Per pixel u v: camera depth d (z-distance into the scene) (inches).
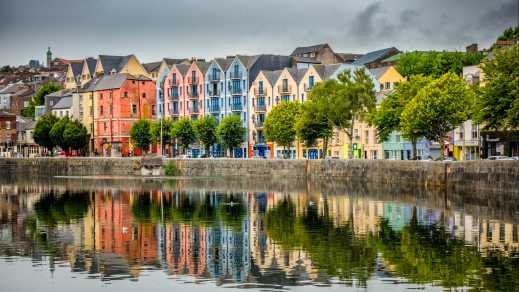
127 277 2031.3
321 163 5339.6
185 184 5255.9
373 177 4830.2
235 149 7288.4
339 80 5506.9
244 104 7268.7
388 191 4264.3
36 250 2409.0
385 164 4714.6
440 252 2277.3
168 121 7170.3
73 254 2342.5
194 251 2370.8
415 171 4407.0
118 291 1892.2
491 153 5059.1
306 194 4220.0
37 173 7175.2
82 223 3041.3
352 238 2556.6
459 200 3641.7
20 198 4274.1
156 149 7677.2
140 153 7819.9
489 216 3016.7
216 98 7554.1
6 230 2849.4
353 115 5285.4
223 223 2984.7
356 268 2085.4
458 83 4498.0
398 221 2938.0
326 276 2001.7
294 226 2864.2
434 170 4224.9
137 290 1899.6
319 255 2266.2
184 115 7859.3
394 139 6146.7
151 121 7411.4
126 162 6624.0
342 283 1926.7
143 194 4434.1
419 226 2792.8
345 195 4094.5
